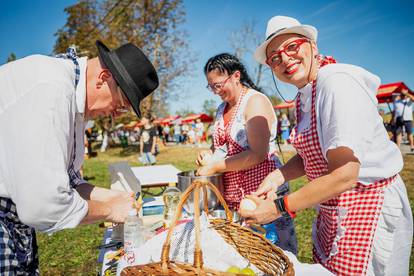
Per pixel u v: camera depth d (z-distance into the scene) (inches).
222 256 50.3
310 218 176.7
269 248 49.0
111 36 671.8
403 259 52.3
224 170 72.9
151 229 65.5
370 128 43.8
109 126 933.2
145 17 658.8
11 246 45.1
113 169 73.7
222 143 81.7
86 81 50.3
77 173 61.9
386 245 50.1
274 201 48.2
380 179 50.1
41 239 165.2
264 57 57.4
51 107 41.2
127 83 51.4
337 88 44.5
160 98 705.6
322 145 49.3
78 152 55.1
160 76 692.1
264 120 70.1
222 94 76.4
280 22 52.8
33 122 39.9
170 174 115.1
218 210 71.9
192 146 807.1
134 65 54.8
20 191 40.2
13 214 46.4
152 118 575.2
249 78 79.1
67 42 697.0
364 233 49.9
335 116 43.4
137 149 733.3
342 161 42.6
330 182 43.0
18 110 40.5
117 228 65.7
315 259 58.5
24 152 39.4
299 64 51.7
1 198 44.9
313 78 52.4
